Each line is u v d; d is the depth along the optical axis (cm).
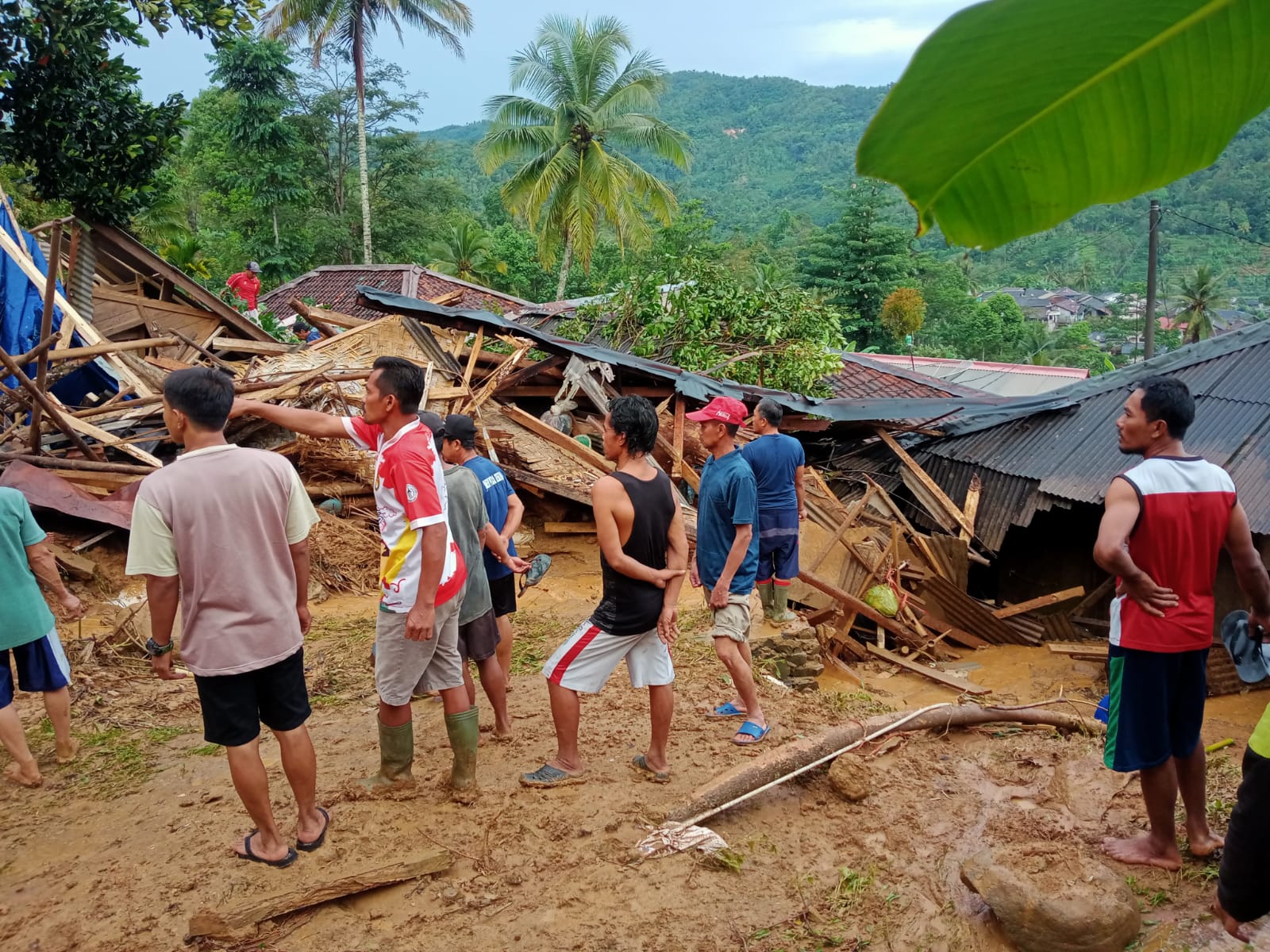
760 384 1351
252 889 346
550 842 385
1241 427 974
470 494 447
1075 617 1075
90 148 1147
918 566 1020
